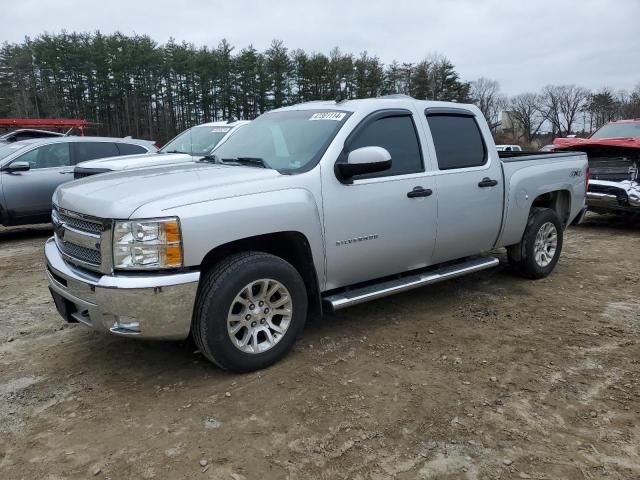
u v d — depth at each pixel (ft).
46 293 18.40
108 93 183.42
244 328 11.77
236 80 185.47
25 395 11.13
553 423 9.98
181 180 11.76
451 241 15.56
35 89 198.08
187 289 10.55
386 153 12.35
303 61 186.80
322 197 12.49
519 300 17.10
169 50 187.21
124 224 10.32
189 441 9.46
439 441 9.44
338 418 10.13
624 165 28.50
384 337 14.02
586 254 23.99
